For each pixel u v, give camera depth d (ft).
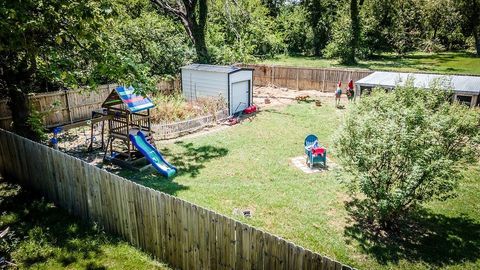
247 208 31.96
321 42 159.43
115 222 25.99
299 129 58.44
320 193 35.19
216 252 20.47
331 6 156.25
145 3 98.22
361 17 133.80
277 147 49.65
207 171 41.04
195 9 97.55
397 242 26.84
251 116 67.56
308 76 92.94
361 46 140.67
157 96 66.03
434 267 23.94
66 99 59.77
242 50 102.22
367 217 30.17
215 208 31.81
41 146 30.40
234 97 68.95
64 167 28.63
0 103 52.47
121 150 47.34
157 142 51.93
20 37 27.02
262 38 123.85
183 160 44.70
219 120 63.77
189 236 21.49
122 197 24.68
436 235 27.78
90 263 23.21
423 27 177.88
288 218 30.27
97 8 30.30
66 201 29.78
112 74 32.45
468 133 28.89
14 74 38.04
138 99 42.47
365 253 25.49
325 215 30.81
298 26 162.61
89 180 26.76
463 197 34.27
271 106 76.07
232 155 46.42
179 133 55.93
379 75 70.49
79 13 27.73
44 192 32.19
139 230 24.45
